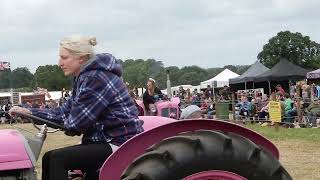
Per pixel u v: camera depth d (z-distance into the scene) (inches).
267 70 1089.4
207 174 129.6
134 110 158.2
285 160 373.4
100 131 152.9
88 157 150.3
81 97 149.3
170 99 611.5
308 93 718.5
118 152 140.5
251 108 765.3
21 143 146.1
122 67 161.6
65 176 148.5
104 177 140.1
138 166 131.3
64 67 158.1
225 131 142.6
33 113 161.8
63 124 158.4
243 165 131.0
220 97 927.0
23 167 142.7
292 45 3063.5
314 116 655.8
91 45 157.9
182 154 130.0
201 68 2775.6
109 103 151.8
